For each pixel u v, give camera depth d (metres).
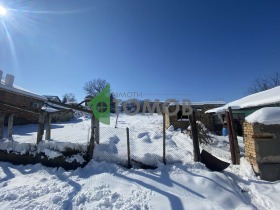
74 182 4.54
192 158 6.05
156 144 8.45
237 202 3.82
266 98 9.09
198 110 17.94
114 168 5.21
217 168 5.41
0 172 5.27
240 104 11.42
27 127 14.70
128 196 3.86
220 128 17.72
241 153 7.73
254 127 5.01
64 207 3.53
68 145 5.73
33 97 16.44
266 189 4.33
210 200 3.81
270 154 4.86
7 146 6.15
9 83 14.36
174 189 4.17
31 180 4.72
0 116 6.77
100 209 3.45
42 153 5.84
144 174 4.86
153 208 3.48
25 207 3.49
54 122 20.22
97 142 6.64
